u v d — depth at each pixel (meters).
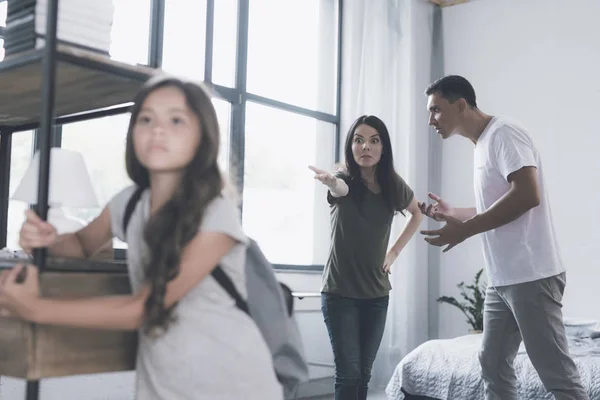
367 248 2.90
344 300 2.90
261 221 4.80
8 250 1.70
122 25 3.84
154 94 1.14
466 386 3.36
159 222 1.08
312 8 5.20
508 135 2.43
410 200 3.12
